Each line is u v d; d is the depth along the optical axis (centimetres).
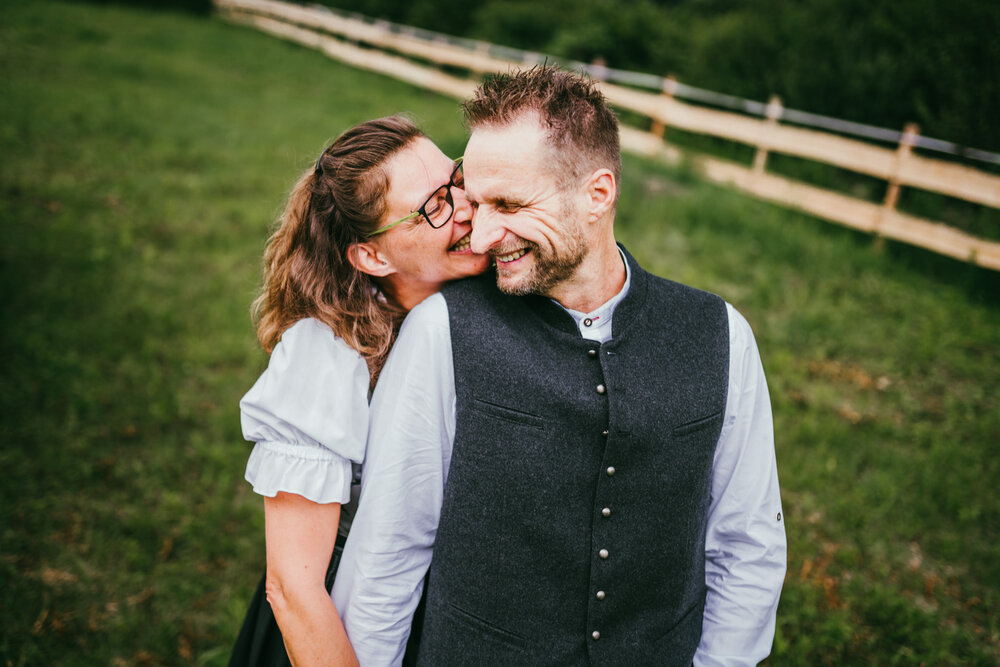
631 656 124
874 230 670
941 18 757
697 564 133
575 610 121
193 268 565
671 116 927
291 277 130
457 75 1477
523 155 110
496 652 122
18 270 517
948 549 311
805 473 352
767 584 131
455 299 126
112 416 379
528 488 118
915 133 646
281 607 122
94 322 463
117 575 286
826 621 270
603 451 118
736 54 992
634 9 1374
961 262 611
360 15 1859
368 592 124
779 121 898
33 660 246
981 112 684
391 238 126
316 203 129
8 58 1236
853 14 881
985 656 262
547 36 1452
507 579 121
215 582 288
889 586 292
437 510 127
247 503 331
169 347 449
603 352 120
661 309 127
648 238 654
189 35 1795
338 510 126
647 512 121
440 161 129
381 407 125
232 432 373
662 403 120
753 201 757
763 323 508
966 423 401
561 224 113
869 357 472
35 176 726
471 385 121
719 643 132
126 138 896
